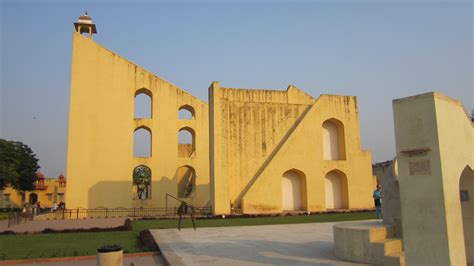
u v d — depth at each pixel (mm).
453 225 6570
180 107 31266
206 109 31656
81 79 29094
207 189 30703
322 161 26766
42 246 12250
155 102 30281
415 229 6809
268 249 10680
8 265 9656
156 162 29531
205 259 9352
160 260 10047
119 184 28406
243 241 12297
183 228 16875
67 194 27438
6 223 22672
